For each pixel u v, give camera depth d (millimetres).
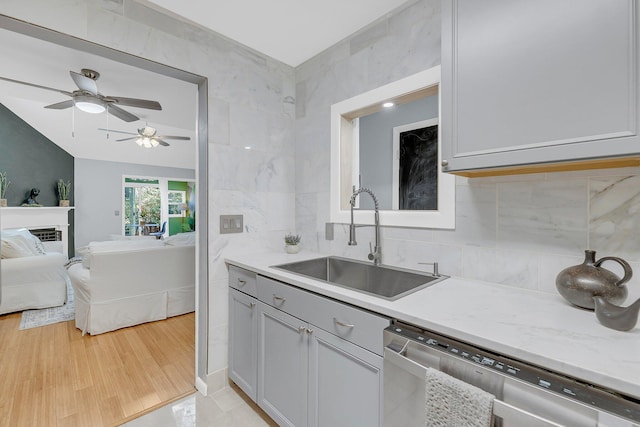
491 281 1331
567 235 1138
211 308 1898
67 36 1374
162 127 5387
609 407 625
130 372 2131
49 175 6109
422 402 920
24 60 2211
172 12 1674
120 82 2605
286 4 1608
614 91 781
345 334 1171
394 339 990
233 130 1997
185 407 1762
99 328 2742
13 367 2176
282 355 1494
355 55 1899
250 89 2086
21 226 5430
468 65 1061
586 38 820
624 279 919
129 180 7812
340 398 1198
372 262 1783
